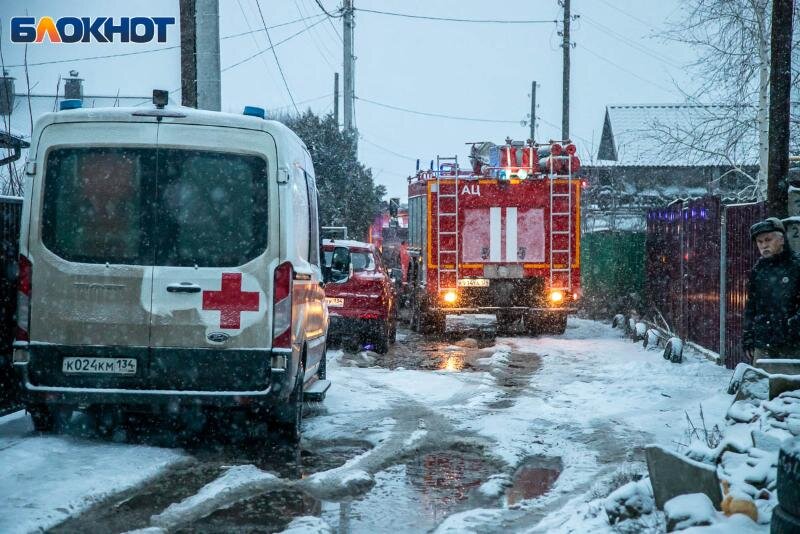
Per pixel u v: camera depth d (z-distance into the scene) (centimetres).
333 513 646
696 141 1830
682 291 1697
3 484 648
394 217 2952
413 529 611
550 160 1945
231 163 783
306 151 959
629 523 549
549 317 2012
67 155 779
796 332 785
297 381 845
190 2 1471
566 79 3978
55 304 767
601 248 2459
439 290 1941
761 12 1702
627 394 1152
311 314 912
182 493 674
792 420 628
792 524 436
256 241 778
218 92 1400
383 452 822
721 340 1405
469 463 811
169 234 774
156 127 780
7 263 912
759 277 805
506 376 1348
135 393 762
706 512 505
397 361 1551
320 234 1046
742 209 1309
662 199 3600
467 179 1938
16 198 928
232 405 769
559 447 859
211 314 768
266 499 672
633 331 1889
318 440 884
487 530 599
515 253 1942
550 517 623
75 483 657
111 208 775
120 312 765
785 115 1130
